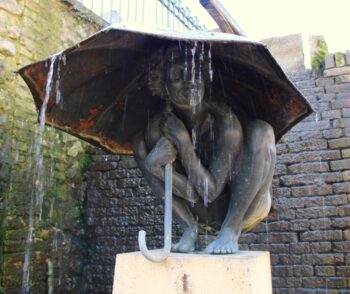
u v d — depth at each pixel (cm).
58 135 671
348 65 660
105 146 346
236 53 257
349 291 582
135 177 728
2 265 537
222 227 275
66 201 687
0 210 541
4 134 556
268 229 639
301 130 655
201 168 274
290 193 640
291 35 716
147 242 696
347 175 619
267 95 292
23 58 596
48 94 274
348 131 633
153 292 235
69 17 696
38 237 607
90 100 310
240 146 275
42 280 608
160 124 285
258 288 236
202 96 270
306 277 606
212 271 228
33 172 603
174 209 287
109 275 701
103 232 722
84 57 268
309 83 673
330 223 612
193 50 255
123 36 250
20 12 600
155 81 280
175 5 823
